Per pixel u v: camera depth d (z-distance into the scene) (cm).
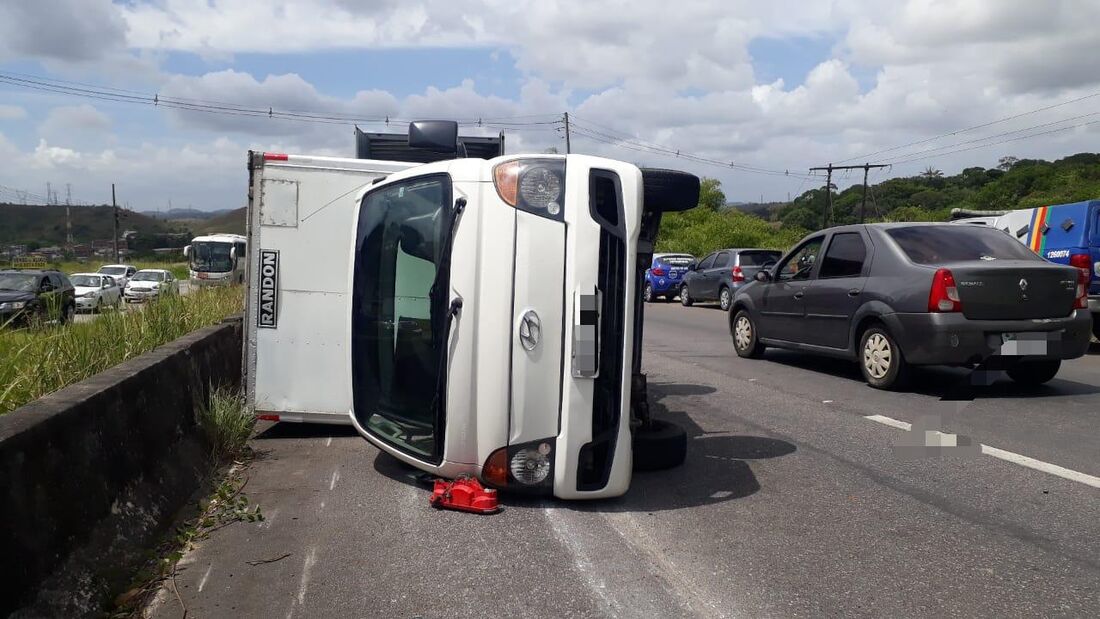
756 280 1080
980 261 806
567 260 473
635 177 483
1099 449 615
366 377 559
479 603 371
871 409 771
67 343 565
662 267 2634
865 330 872
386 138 869
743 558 420
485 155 884
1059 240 1204
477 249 479
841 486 540
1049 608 361
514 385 477
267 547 441
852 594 376
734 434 684
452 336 486
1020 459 591
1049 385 876
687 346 1316
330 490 542
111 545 391
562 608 365
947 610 359
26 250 7706
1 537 303
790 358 1138
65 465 368
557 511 491
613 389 488
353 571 408
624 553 427
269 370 688
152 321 721
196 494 529
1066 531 453
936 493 522
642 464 571
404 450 527
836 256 939
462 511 489
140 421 478
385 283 544
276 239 684
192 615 362
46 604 323
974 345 770
